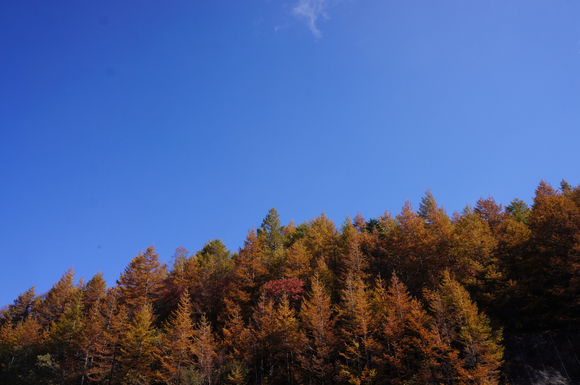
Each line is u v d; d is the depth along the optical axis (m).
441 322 29.86
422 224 45.59
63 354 42.31
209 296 48.25
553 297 34.34
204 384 32.91
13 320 59.97
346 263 43.03
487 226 44.31
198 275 52.25
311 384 30.67
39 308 58.34
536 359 29.67
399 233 46.94
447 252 40.41
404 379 28.61
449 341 28.55
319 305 34.19
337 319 33.84
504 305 35.62
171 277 55.31
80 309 50.22
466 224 45.12
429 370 26.95
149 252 52.53
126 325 39.16
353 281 37.69
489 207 52.72
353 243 44.78
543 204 42.47
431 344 28.09
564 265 32.88
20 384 35.06
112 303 44.66
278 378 33.19
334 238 51.81
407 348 30.72
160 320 48.19
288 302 38.28
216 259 62.25
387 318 30.52
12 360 39.81
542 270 36.19
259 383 33.72
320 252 50.59
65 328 44.53
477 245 38.12
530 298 34.28
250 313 42.62
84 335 39.94
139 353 35.16
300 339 32.91
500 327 31.86
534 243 37.72
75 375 37.03
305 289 42.38
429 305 34.09
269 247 63.72
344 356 31.61
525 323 33.75
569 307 32.03
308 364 31.06
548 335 30.81
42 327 53.19
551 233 36.75
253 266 48.41
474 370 25.62
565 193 52.28
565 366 28.55
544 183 51.47
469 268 37.34
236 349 35.88
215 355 35.38
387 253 46.53
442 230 42.78
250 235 52.16
